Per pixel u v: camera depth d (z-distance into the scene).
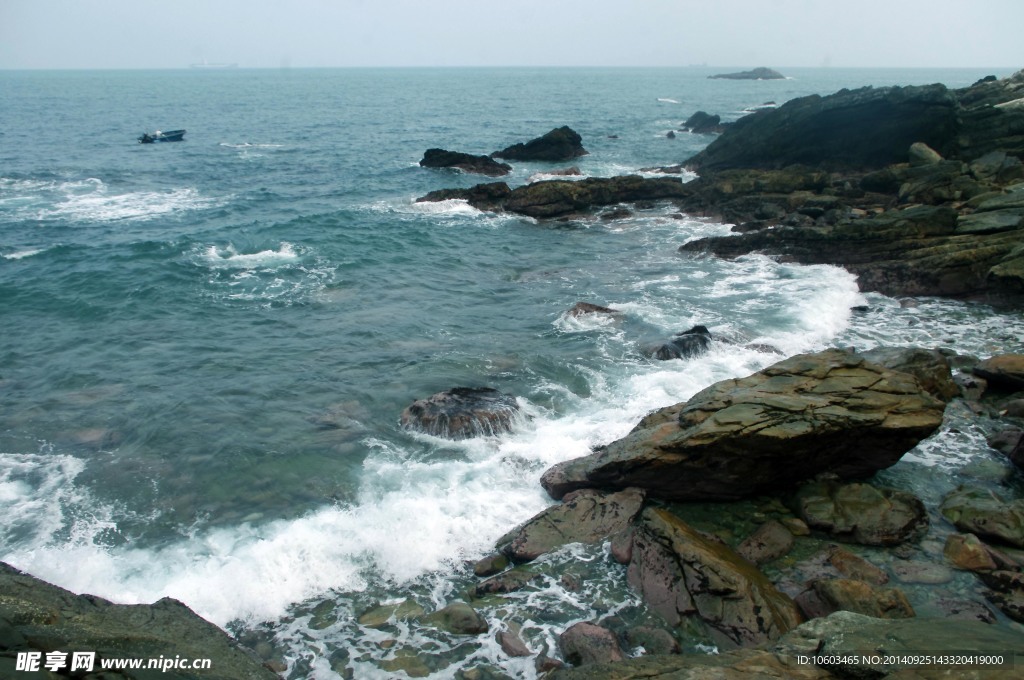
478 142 67.62
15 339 18.55
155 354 17.78
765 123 42.12
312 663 8.50
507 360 17.41
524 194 34.88
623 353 17.62
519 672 8.29
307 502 11.95
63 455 13.27
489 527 11.25
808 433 10.93
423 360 17.44
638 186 37.16
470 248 28.33
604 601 9.38
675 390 15.42
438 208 35.84
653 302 21.48
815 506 11.06
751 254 26.03
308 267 25.11
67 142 64.69
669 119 89.88
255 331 19.39
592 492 11.59
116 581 9.95
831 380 12.27
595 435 13.77
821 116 38.47
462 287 23.38
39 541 10.84
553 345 18.34
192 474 12.74
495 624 9.06
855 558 9.95
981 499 11.10
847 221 24.92
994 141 34.09
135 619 7.54
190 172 49.41
